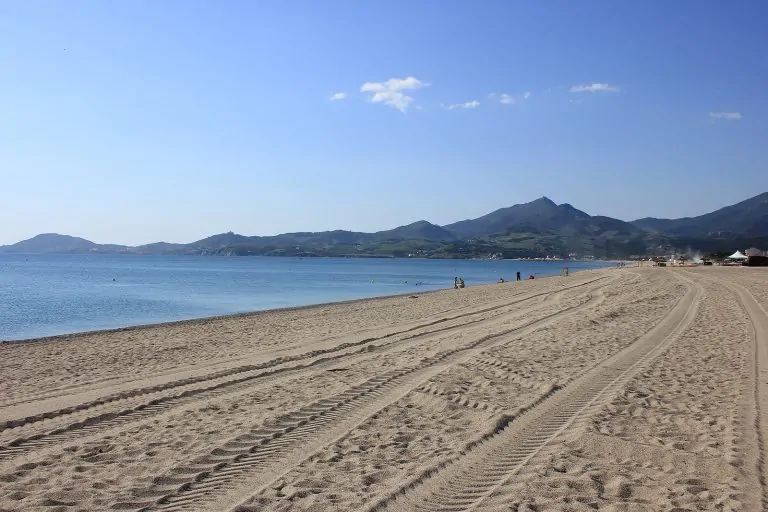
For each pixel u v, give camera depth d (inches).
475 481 221.8
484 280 3129.9
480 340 573.3
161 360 545.3
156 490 215.8
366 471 232.4
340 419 306.7
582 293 1244.5
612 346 529.3
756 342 553.0
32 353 597.0
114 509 199.5
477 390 366.9
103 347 637.3
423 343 578.9
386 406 329.7
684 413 315.3
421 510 196.5
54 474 232.4
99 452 260.4
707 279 1681.8
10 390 410.9
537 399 343.6
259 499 204.8
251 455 253.0
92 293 1809.8
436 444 266.1
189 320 926.4
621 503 201.5
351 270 4655.5
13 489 216.8
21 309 1299.2
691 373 417.1
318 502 202.5
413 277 3410.4
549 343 547.5
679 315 772.0
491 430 283.0
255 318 954.1
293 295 1806.1
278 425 296.2
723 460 243.4
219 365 496.1
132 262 6983.3
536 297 1240.8
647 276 1935.3
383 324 820.0
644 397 348.5
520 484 217.6
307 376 423.5
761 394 355.9
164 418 315.3
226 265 6013.8
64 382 441.1
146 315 1192.8
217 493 212.7
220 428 292.5
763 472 230.4
